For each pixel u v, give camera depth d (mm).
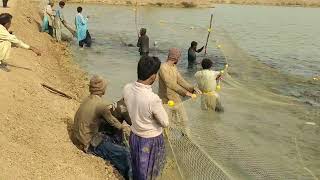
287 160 4121
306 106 5426
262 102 5383
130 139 4051
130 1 29391
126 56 12062
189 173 4215
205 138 4496
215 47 13203
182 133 4637
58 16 12867
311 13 30781
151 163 4027
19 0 17109
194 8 30297
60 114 5637
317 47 15141
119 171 4629
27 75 6863
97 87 4738
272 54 13445
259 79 7246
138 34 15992
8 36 6348
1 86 5762
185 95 5316
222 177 3967
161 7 29703
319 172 4004
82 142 4707
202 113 4930
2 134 4375
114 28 17531
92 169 4406
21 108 5230
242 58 8531
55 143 4660
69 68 9766
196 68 10750
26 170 3906
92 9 25453
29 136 4574
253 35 17828
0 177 3654
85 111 4676
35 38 11570
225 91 5832
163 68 5328
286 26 21875
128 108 3982
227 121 4809
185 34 16594
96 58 11594
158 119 3883
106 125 4859
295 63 12023
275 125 4750
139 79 3898
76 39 14055
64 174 4082
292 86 7449
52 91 6723
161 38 15562
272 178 3945
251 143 4391
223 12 28547
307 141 4445
